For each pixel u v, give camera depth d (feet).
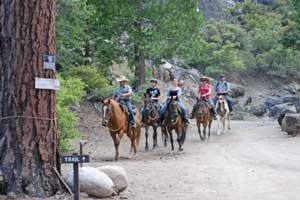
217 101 87.97
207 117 77.97
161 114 65.92
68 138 62.64
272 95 168.55
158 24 94.43
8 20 31.91
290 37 114.93
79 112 88.89
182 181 41.57
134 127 59.47
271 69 179.73
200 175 44.68
